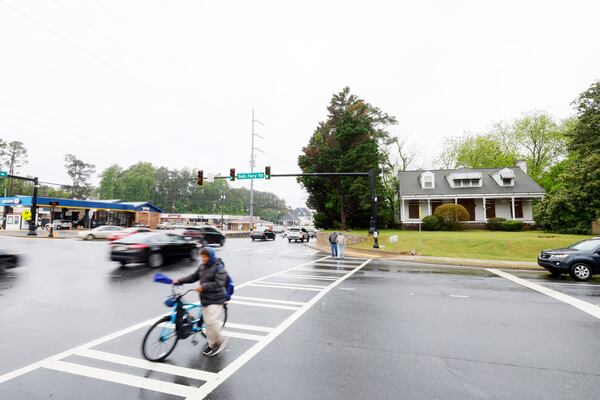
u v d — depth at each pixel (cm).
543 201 3169
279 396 366
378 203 3528
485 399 364
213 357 473
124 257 1299
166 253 1416
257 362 457
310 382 400
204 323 508
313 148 3700
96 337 545
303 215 12775
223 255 1995
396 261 1784
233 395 369
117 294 859
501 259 1841
